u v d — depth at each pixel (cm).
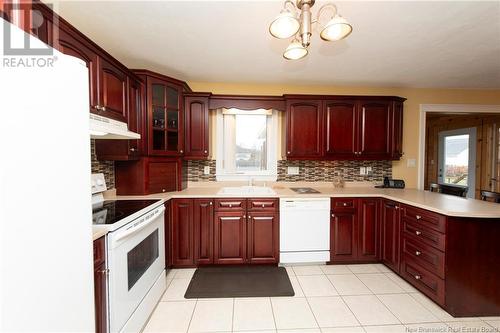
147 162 235
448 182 497
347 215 255
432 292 187
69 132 79
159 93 240
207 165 301
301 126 277
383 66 239
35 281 66
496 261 174
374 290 209
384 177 311
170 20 161
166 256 237
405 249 219
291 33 114
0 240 57
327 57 218
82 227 85
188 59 225
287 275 236
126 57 220
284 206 250
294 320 171
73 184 80
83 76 86
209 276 234
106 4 144
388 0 139
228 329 163
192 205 245
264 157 311
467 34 177
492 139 412
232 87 296
